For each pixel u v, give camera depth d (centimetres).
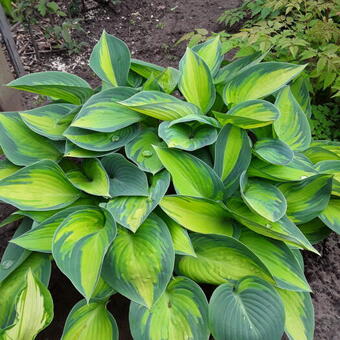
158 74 177
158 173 136
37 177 136
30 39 304
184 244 122
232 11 288
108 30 316
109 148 142
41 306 111
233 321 110
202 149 151
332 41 221
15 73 271
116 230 115
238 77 158
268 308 113
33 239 124
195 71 160
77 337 116
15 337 105
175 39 304
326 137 201
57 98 177
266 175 136
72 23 292
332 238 166
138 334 112
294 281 121
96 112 146
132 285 113
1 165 149
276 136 146
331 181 134
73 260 114
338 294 148
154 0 346
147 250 119
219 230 130
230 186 137
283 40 200
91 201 141
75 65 284
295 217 137
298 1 228
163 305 118
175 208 128
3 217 180
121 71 171
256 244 132
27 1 268
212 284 132
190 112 144
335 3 231
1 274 127
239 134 138
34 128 148
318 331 138
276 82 154
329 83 190
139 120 149
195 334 112
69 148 142
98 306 124
